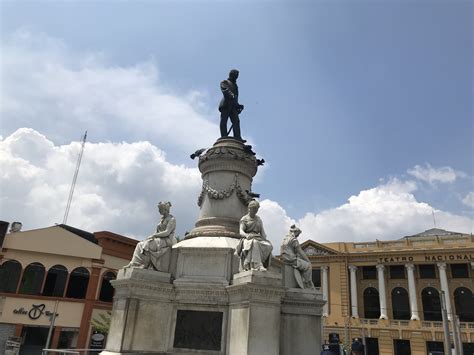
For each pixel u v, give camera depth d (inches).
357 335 2073.1
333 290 2225.6
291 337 366.6
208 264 386.9
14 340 1163.9
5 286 1218.0
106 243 1395.2
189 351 352.8
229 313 354.3
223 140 509.7
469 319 2016.5
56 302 1256.8
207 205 477.7
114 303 374.0
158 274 376.2
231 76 556.7
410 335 1969.7
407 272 2170.3
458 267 2122.3
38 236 1293.1
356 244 2356.1
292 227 427.8
